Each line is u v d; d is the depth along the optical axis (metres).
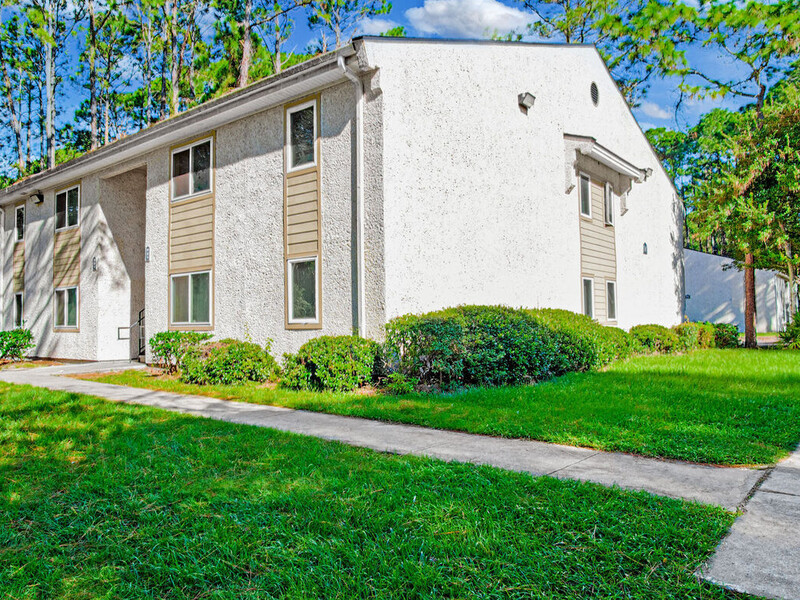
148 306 13.08
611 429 5.27
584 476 3.94
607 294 14.93
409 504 3.36
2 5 22.64
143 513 3.33
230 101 10.52
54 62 26.69
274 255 10.37
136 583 2.56
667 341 14.34
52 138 25.31
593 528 2.95
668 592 2.32
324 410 6.88
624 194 15.74
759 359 12.33
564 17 24.39
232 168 11.24
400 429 5.72
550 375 9.45
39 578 2.62
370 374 8.48
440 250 9.60
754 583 2.38
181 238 12.30
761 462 4.26
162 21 22.88
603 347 10.71
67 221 15.73
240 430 5.58
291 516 3.23
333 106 9.52
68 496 3.69
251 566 2.65
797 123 17.03
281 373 9.91
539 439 5.15
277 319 10.27
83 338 14.86
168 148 12.70
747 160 17.84
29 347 16.23
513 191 11.40
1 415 6.60
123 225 15.02
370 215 8.83
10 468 4.38
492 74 11.01
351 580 2.48
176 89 22.91
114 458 4.57
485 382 8.49
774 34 19.73
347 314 9.21
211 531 3.04
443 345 7.93
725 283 27.92
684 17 20.67
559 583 2.43
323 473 4.02
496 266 10.81
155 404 7.54
